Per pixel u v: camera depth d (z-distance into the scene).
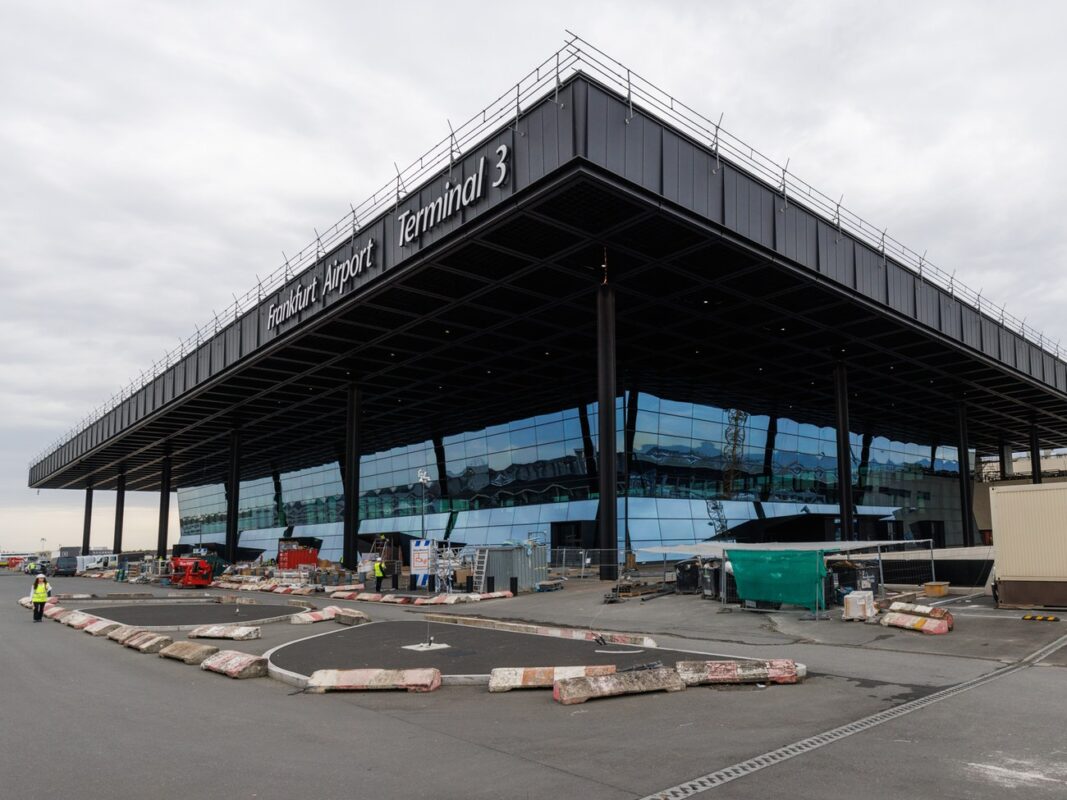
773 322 39.47
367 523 80.00
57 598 36.88
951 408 63.38
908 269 39.75
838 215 34.88
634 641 17.22
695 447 53.72
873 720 9.58
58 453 98.38
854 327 40.22
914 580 29.31
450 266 31.44
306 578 43.81
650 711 10.48
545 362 47.84
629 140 25.20
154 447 80.50
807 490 63.06
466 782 7.39
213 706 11.47
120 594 40.38
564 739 9.05
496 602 29.09
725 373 50.44
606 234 28.42
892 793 6.81
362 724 10.09
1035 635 16.48
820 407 61.44
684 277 33.03
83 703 11.77
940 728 9.12
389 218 33.09
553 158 24.38
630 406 50.16
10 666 15.94
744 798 6.72
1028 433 77.19
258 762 8.22
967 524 58.81
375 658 15.59
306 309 39.81
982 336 46.47
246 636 19.89
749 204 29.95
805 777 7.30
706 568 25.55
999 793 6.79
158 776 7.72
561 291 35.03
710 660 14.27
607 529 32.16
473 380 52.44
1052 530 20.59
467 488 65.69
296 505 95.44
